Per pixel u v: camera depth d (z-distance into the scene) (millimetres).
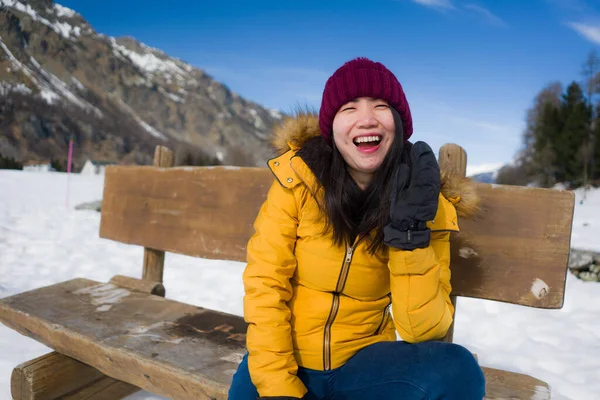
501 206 1856
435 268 1335
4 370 2400
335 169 1418
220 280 4441
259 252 1472
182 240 2586
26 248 5465
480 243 1883
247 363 1449
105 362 1809
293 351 1471
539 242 1798
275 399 1285
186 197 2590
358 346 1466
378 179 1397
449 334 1913
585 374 2674
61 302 2229
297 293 1509
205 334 1926
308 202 1450
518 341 3191
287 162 1493
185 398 1618
